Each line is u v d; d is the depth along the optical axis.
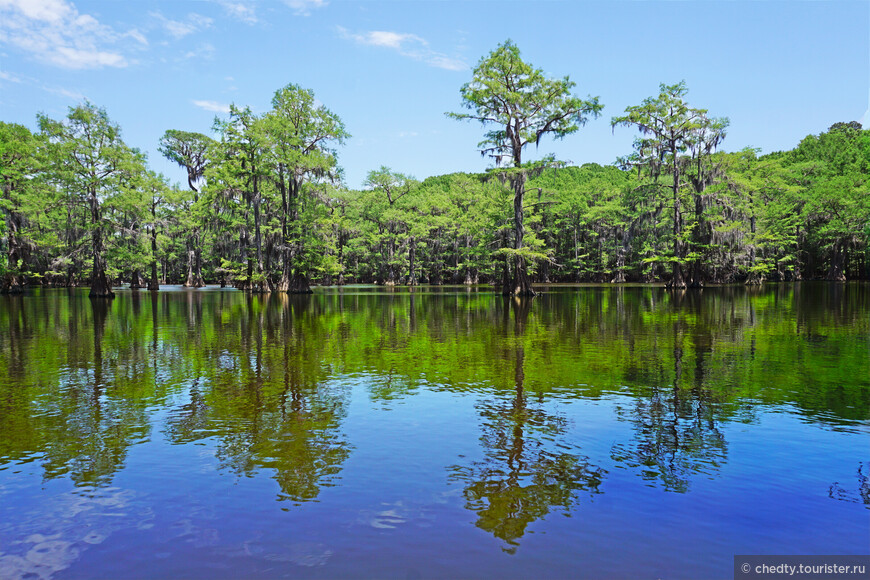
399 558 3.61
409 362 10.95
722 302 28.09
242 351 12.55
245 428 6.50
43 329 17.27
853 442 5.86
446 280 88.06
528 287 36.94
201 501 4.52
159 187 52.75
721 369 9.95
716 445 5.82
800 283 55.44
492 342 13.78
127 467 5.27
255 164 42.59
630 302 29.25
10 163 39.88
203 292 47.91
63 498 4.59
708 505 4.41
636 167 45.31
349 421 6.77
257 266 44.56
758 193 55.19
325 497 4.57
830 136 76.69
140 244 49.97
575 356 11.52
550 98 33.97
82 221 38.06
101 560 3.62
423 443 5.92
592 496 4.58
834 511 4.29
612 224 69.56
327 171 42.97
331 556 3.65
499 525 4.09
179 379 9.37
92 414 7.15
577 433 6.24
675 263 43.88
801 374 9.43
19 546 3.81
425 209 73.38
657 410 7.17
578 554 3.66
